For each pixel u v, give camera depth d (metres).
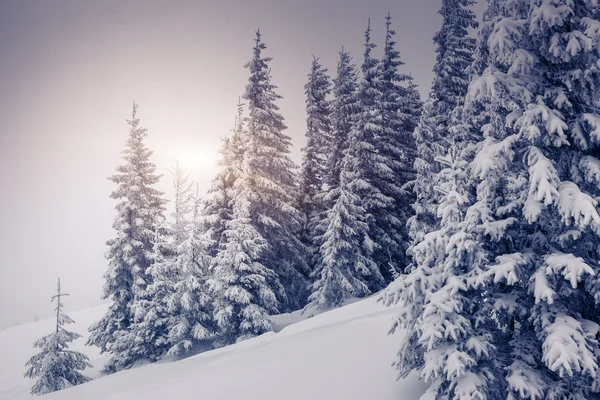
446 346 7.05
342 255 25.80
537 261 7.41
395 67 32.66
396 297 7.93
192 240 26.22
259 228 29.81
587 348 6.51
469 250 7.22
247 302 23.23
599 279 6.95
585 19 7.36
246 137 30.92
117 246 29.72
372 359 10.83
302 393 9.48
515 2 7.86
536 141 7.58
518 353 7.27
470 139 19.39
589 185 7.70
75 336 26.62
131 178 31.23
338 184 31.38
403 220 30.50
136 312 25.89
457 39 25.42
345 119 32.78
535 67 7.97
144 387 12.57
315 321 20.47
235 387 10.56
